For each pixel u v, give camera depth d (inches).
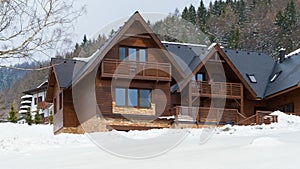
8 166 315.9
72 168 272.5
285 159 230.7
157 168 244.1
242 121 843.4
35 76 1621.6
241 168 220.8
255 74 1049.5
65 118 811.4
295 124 658.2
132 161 280.4
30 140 531.5
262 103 1005.8
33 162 330.3
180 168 238.7
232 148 296.2
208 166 235.9
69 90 823.7
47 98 959.0
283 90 919.0
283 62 1082.7
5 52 533.0
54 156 364.2
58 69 850.1
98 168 262.5
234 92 927.7
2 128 761.6
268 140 301.0
